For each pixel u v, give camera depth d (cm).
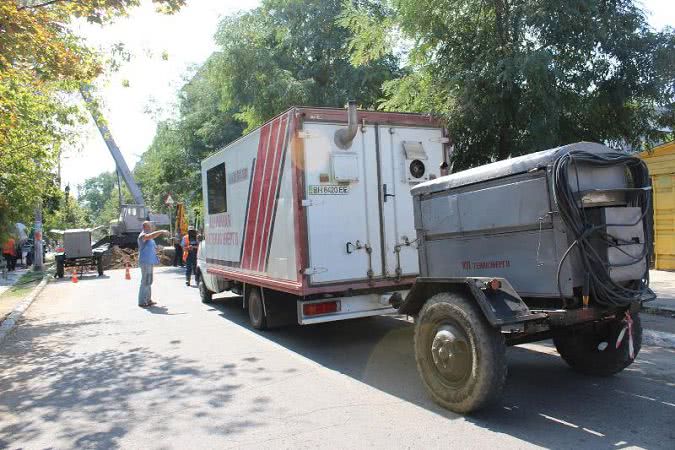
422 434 442
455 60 875
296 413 506
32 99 1055
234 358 728
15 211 1334
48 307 1323
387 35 982
